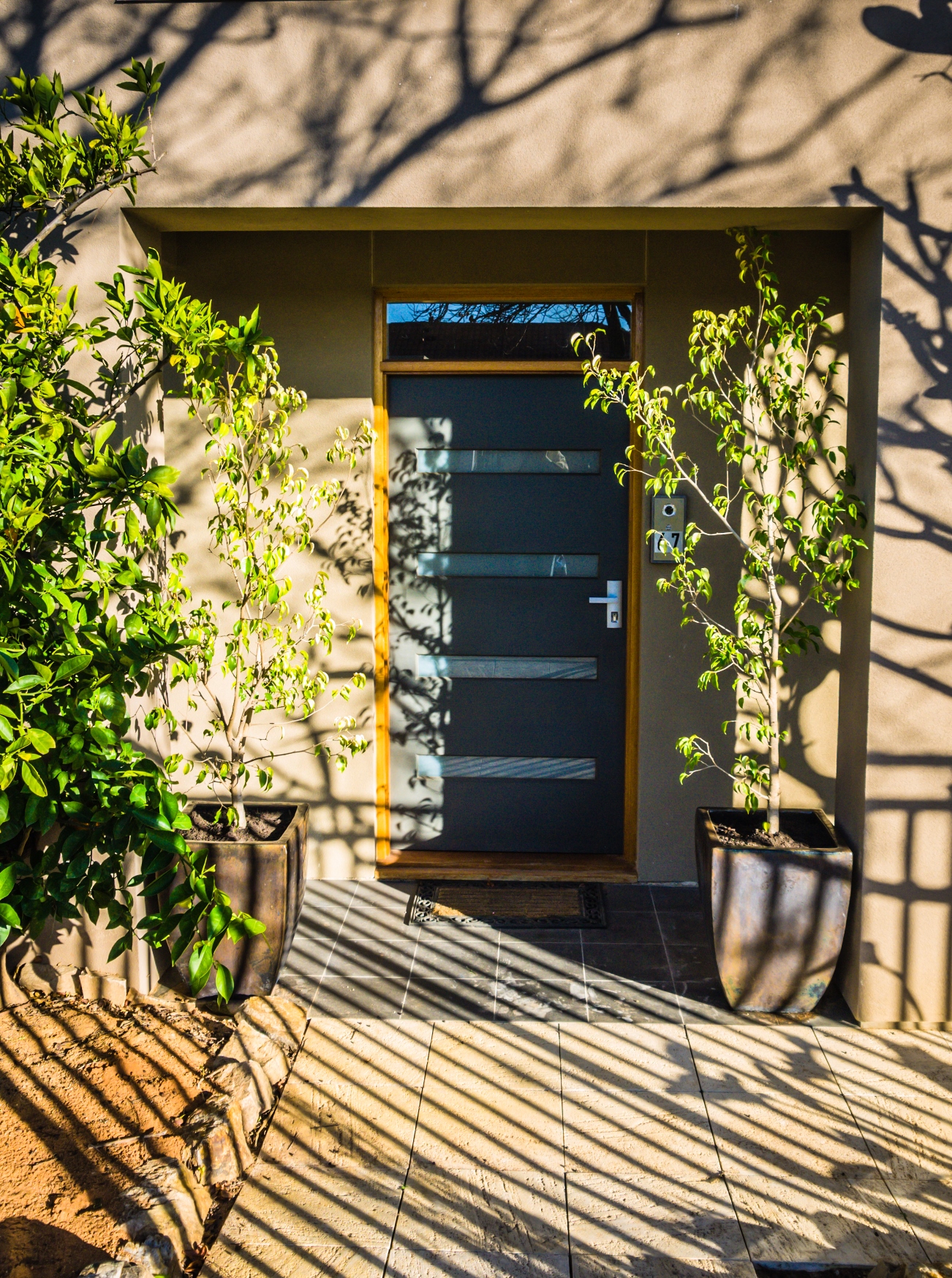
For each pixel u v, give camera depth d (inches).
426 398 179.8
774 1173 112.8
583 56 129.2
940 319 129.9
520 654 184.2
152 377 146.6
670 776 178.7
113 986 143.7
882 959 138.7
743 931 138.5
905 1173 112.7
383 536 180.4
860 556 139.0
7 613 89.4
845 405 165.6
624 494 179.8
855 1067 131.0
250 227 142.9
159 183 133.6
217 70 131.8
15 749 80.0
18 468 96.2
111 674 90.0
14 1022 137.9
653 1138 118.1
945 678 134.2
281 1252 102.5
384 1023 140.3
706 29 128.0
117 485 95.0
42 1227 100.9
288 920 144.9
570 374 177.6
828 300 159.0
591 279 170.4
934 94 126.8
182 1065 128.9
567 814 187.2
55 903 98.9
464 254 170.7
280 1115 122.2
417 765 187.5
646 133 129.8
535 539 181.6
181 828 94.0
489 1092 126.1
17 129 134.5
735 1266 100.3
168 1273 97.7
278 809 158.6
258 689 163.3
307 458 175.2
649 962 155.3
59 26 133.0
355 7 130.0
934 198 128.2
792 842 143.6
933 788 135.6
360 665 180.4
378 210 134.0
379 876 183.5
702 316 140.3
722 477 172.7
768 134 128.9
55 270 124.7
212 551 161.0
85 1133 115.6
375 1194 109.9
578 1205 108.3
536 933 164.1
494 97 130.3
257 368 143.9
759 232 145.5
